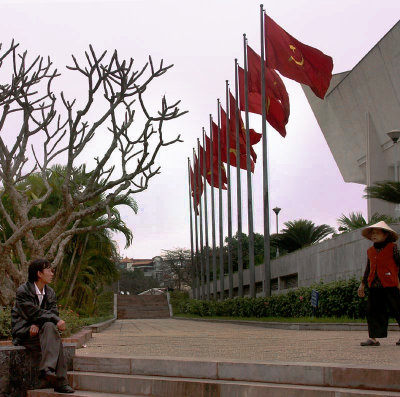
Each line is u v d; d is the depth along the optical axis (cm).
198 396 621
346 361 690
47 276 732
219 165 3653
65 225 1350
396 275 897
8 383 683
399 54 3186
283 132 2827
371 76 3534
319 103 4444
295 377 600
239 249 3359
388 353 790
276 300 2538
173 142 1340
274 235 4166
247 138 2923
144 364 704
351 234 2361
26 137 1377
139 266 15762
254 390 588
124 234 3019
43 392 687
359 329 1568
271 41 2600
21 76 1345
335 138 4494
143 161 1332
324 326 1681
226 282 5722
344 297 1877
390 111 3500
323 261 2738
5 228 2377
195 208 4875
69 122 1295
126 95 1298
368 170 3700
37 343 711
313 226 4034
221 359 675
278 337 1297
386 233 915
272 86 2747
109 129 1345
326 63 2445
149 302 5991
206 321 3472
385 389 550
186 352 890
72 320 1276
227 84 3453
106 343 1198
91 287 3509
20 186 2633
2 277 1299
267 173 2697
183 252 8056
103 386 695
